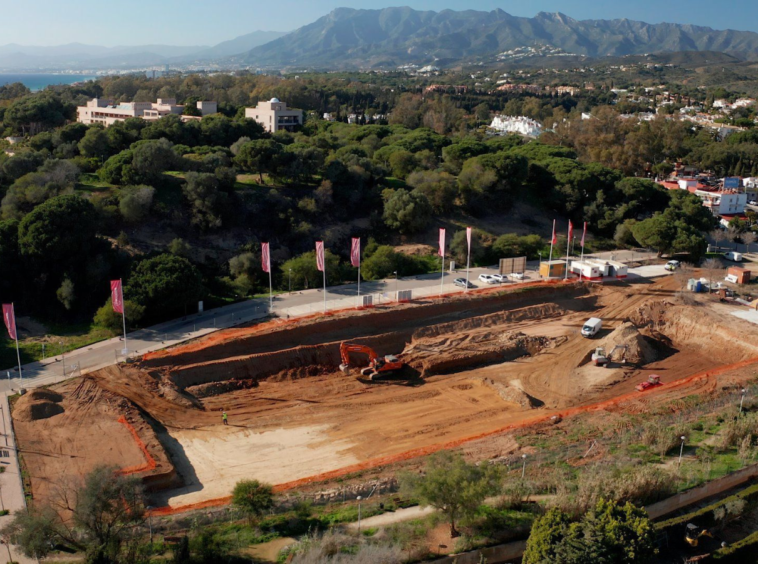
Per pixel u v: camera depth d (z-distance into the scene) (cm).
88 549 2902
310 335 6206
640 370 6069
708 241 10675
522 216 10612
